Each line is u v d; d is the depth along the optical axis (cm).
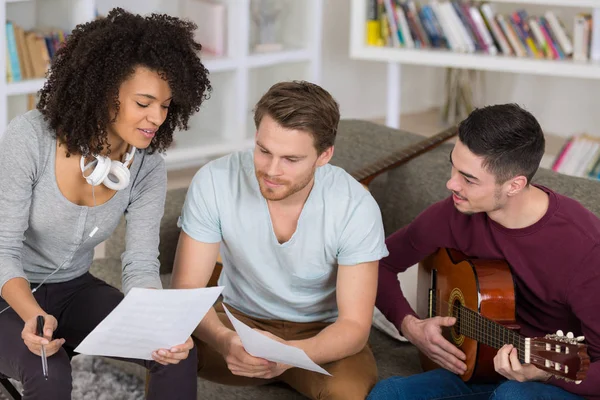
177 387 212
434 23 506
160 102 207
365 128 346
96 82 204
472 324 231
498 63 490
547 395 209
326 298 239
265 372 221
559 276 224
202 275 233
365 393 227
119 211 226
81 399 281
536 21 493
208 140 517
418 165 311
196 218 231
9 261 211
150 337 199
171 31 209
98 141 210
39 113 217
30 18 467
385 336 274
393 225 315
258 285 238
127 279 224
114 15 211
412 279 284
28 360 204
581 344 192
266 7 525
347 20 643
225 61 501
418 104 694
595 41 479
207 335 226
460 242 243
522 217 226
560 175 284
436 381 233
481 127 215
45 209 217
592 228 222
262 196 227
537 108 648
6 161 211
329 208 226
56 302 231
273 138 206
